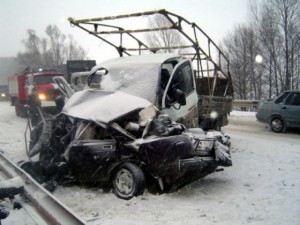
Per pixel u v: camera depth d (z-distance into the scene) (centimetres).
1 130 1484
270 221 505
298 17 2903
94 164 618
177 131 621
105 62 923
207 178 729
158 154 588
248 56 3278
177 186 641
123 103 666
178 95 735
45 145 719
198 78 1059
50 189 630
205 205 569
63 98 1155
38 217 487
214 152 649
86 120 647
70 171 648
